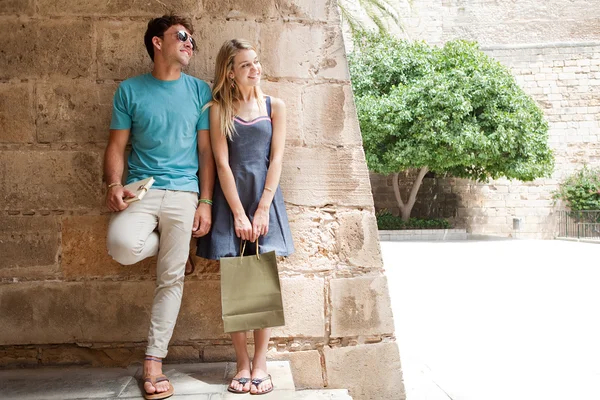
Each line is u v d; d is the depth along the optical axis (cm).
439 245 1506
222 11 294
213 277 289
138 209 243
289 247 261
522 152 1655
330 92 298
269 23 296
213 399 228
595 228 1862
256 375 242
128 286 285
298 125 296
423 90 1644
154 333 239
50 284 283
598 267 977
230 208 253
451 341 454
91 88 287
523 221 2005
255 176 254
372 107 1670
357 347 293
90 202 285
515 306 608
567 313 569
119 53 288
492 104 1636
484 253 1260
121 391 239
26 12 285
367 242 297
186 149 258
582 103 2044
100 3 288
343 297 294
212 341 289
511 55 2091
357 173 299
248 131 254
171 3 291
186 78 266
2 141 283
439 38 2223
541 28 2200
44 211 284
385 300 296
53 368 278
